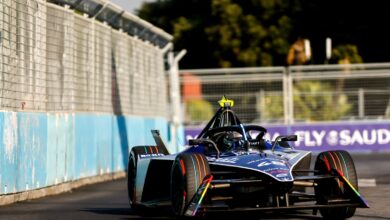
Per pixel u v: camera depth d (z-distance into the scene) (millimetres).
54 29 50375
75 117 53562
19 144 43250
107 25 63125
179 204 31266
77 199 45688
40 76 47750
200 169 30734
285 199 31078
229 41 118062
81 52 56281
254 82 90500
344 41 119875
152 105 77062
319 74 89688
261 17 118438
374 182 53781
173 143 82438
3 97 42031
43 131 46938
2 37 41875
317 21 118875
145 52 74875
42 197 46688
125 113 67438
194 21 123812
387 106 88938
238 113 90500
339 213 32562
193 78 90875
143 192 37562
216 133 35594
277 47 116750
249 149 33781
